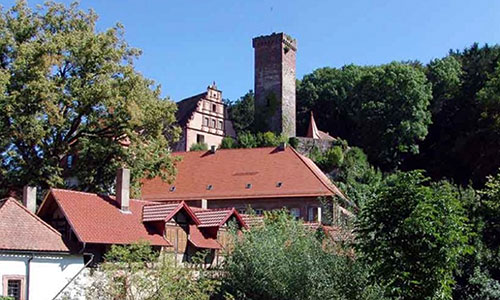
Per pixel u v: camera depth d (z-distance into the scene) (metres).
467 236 22.27
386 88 91.19
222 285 32.69
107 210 38.75
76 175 46.19
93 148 45.66
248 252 32.91
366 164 82.06
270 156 67.50
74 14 48.25
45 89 42.16
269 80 92.31
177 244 40.38
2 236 32.97
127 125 46.03
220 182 66.12
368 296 28.23
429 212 20.66
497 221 35.97
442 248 20.64
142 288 26.98
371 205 22.41
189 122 85.56
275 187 63.12
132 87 46.41
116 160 46.38
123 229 37.91
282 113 91.06
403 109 89.94
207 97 88.62
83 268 35.62
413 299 20.92
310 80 112.44
